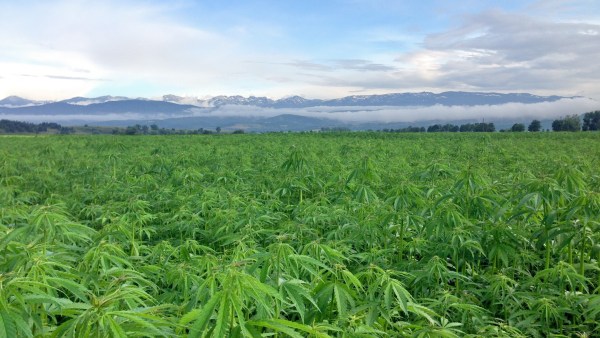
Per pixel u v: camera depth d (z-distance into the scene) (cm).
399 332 436
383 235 793
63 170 1909
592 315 514
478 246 670
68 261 516
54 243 488
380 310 407
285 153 2395
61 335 274
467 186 745
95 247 488
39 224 449
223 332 257
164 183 1553
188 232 962
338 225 878
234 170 1705
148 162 1875
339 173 1324
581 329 565
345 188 1259
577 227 621
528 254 724
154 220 1129
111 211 941
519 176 1145
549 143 3438
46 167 1983
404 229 829
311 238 859
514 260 709
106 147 2762
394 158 2144
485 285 698
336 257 461
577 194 690
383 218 786
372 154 2370
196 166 1877
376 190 1333
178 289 562
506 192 986
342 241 745
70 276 414
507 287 608
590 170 1310
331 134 6028
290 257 379
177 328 360
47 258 397
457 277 636
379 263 720
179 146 3297
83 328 270
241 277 275
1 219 746
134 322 303
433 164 995
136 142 3916
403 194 750
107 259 490
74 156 2398
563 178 682
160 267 638
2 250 432
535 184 657
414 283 608
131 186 1398
